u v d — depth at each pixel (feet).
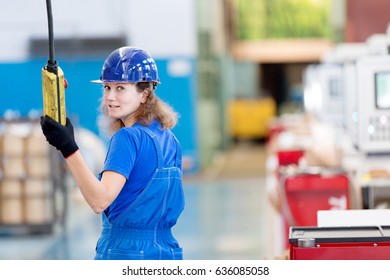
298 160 33.27
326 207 24.03
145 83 14.94
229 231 44.39
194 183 70.90
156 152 14.75
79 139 55.42
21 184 43.32
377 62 26.50
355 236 13.91
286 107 147.23
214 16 101.09
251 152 115.34
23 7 71.77
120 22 71.72
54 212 43.68
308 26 134.51
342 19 74.38
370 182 23.63
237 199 58.90
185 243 41.01
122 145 14.44
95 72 71.46
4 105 72.13
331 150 32.22
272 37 135.95
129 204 14.69
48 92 13.19
